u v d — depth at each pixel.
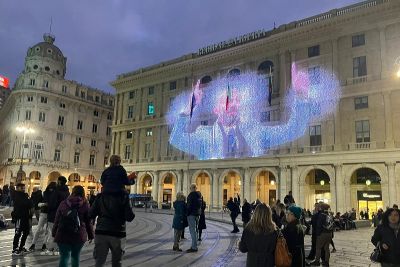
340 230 27.98
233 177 54.19
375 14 39.97
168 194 58.88
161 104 61.03
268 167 45.84
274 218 13.41
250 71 50.25
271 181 49.38
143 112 63.59
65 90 75.75
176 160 56.47
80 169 76.50
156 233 19.86
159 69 61.12
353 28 41.66
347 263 12.15
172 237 18.00
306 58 45.06
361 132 40.16
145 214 39.50
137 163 61.59
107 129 84.38
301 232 7.39
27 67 74.75
